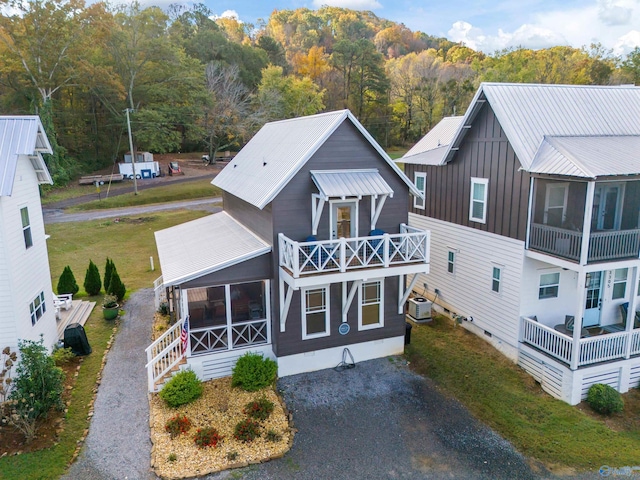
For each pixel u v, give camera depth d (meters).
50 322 15.99
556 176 13.22
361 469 10.43
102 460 10.51
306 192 13.89
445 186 18.86
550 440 11.59
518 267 15.02
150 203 42.31
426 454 10.98
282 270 13.48
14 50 43.72
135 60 53.62
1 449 10.80
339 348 14.94
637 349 14.05
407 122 74.75
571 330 15.34
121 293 20.55
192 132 58.25
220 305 14.54
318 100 66.62
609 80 67.62
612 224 14.66
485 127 16.16
